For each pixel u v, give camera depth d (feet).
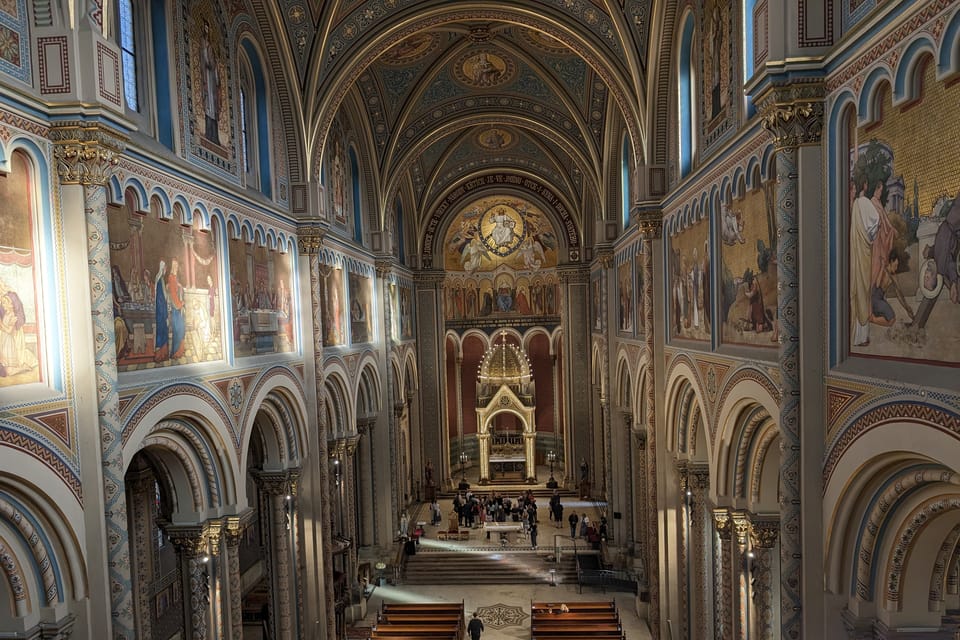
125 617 28.66
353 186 80.07
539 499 116.78
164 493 39.78
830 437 26.30
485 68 79.00
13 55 25.89
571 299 114.93
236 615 42.70
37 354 26.45
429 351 119.14
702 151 45.37
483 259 131.95
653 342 57.16
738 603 40.55
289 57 54.03
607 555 87.35
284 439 53.78
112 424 28.43
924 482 21.25
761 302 32.96
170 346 36.06
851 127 25.18
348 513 71.72
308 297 57.62
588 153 85.56
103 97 27.73
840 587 26.04
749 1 34.63
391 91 79.00
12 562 25.43
